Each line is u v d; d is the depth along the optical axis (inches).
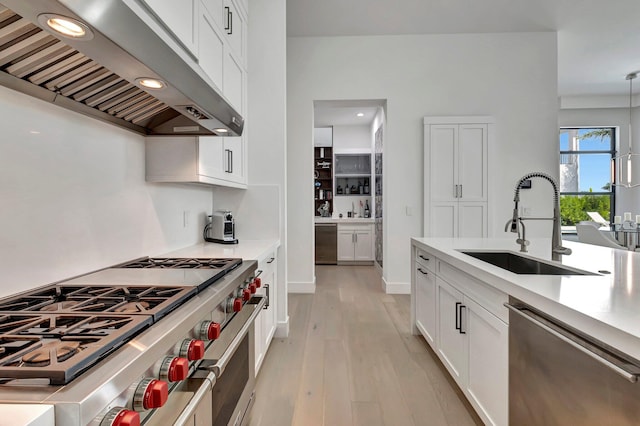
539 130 163.8
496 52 163.8
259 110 111.9
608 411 33.4
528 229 163.9
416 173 165.8
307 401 75.0
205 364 37.6
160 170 72.4
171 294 40.0
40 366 21.8
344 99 166.2
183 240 90.8
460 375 71.6
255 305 61.9
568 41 172.4
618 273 56.3
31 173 44.2
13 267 41.6
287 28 158.6
